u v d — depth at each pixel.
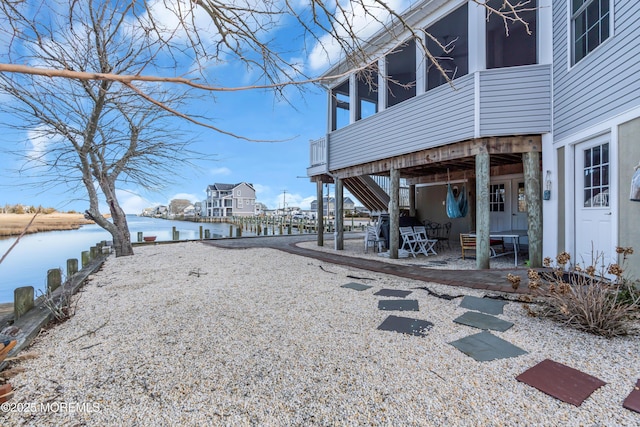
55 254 10.34
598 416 1.63
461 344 2.50
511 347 2.41
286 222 23.44
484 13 5.13
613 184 3.69
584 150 4.39
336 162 8.69
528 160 5.09
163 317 3.31
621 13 3.56
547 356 2.26
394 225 6.93
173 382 2.05
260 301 3.84
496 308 3.33
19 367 2.23
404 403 1.78
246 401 1.84
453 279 4.57
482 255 5.22
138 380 2.08
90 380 2.09
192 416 1.71
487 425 1.59
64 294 3.77
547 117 4.98
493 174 8.47
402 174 10.03
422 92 6.12
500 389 1.89
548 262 3.55
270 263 6.79
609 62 3.74
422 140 6.08
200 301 3.88
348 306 3.56
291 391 1.92
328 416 1.69
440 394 1.85
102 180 7.70
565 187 4.64
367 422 1.64
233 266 6.48
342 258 7.13
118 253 8.33
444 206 9.90
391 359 2.28
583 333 2.63
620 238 3.62
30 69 0.81
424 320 3.05
